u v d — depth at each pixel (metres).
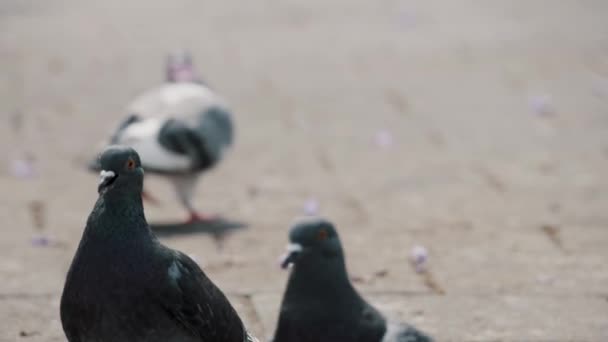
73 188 11.17
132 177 5.45
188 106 9.77
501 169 12.00
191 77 10.73
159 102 9.87
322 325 6.54
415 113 14.34
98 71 16.33
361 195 11.11
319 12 21.00
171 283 5.43
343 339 6.53
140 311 5.39
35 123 13.61
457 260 9.21
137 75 16.16
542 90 15.52
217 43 18.33
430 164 12.16
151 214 10.43
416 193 11.19
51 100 14.70
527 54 17.59
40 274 8.65
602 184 11.47
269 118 14.02
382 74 16.36
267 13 20.91
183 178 9.95
